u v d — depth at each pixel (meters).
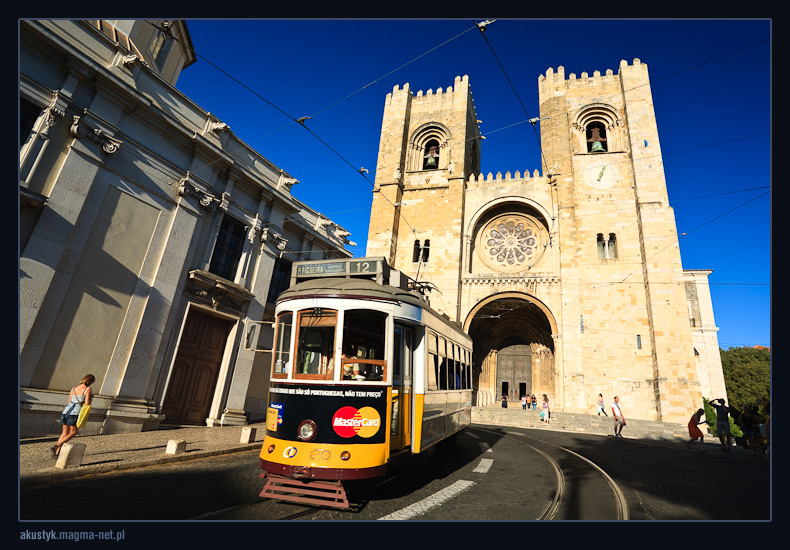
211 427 14.11
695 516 6.30
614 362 27.39
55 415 10.28
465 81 39.22
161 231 13.34
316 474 6.11
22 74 10.13
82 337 11.09
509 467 10.12
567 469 10.18
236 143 16.58
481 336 35.28
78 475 6.98
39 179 10.34
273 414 6.71
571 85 35.19
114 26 14.63
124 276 12.20
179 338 13.63
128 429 11.75
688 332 25.95
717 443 19.98
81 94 11.35
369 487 7.18
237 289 15.58
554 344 29.03
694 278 40.34
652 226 28.75
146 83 13.18
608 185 31.45
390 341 7.12
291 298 7.34
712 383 36.47
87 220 11.32
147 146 13.08
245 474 8.06
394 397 7.23
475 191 35.28
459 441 14.30
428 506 6.42
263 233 17.27
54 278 10.52
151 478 7.28
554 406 28.06
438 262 33.34
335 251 22.11
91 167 11.41
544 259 32.16
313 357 6.86
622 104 33.28
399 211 36.31
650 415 25.89
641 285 28.47
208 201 14.76
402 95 40.16
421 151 38.84
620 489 8.08
